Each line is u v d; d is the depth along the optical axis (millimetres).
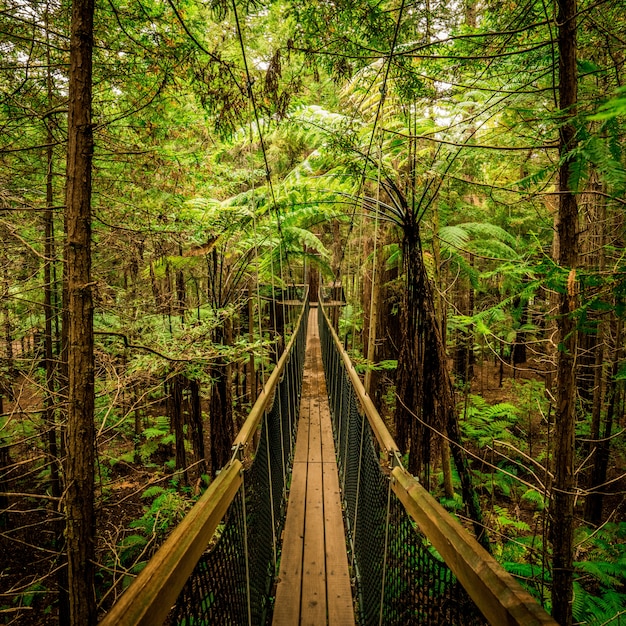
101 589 4125
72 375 1484
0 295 2627
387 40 1807
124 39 2070
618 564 3465
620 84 1360
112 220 3090
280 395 3037
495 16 1809
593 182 2520
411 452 2496
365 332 6379
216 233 3916
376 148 2768
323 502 2951
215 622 1031
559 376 1263
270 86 1848
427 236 4066
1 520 4617
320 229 9609
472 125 2459
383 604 1413
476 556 723
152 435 6363
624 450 4938
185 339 3252
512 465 5266
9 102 2273
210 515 999
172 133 3131
